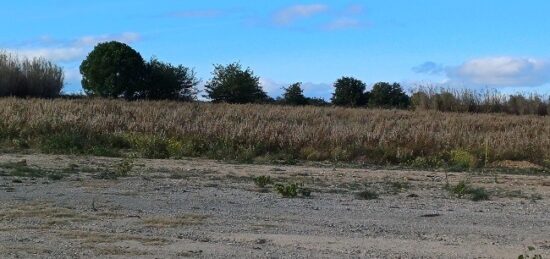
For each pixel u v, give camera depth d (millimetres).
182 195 13250
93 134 25438
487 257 8234
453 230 10031
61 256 7969
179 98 61031
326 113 40125
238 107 41656
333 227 10078
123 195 12977
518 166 21859
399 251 8508
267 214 11148
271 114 35406
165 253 8188
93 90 58344
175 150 22984
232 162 21438
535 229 10258
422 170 20672
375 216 11227
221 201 12578
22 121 27578
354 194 14242
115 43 59062
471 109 50312
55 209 11141
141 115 30719
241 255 8148
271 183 15625
